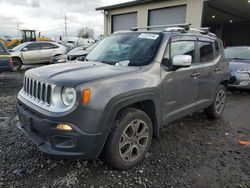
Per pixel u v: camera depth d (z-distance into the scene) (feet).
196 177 9.18
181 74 11.45
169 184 8.70
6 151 10.77
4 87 26.71
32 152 10.71
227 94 24.12
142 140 10.08
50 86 8.34
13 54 44.29
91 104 7.90
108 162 9.12
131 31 13.21
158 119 10.50
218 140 12.64
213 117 15.84
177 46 11.64
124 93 8.67
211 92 14.53
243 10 61.11
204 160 10.49
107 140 8.77
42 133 8.45
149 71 9.92
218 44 15.42
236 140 12.69
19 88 26.22
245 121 15.84
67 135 7.86
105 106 8.15
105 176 9.08
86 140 7.97
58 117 7.80
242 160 10.55
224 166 10.02
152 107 10.25
